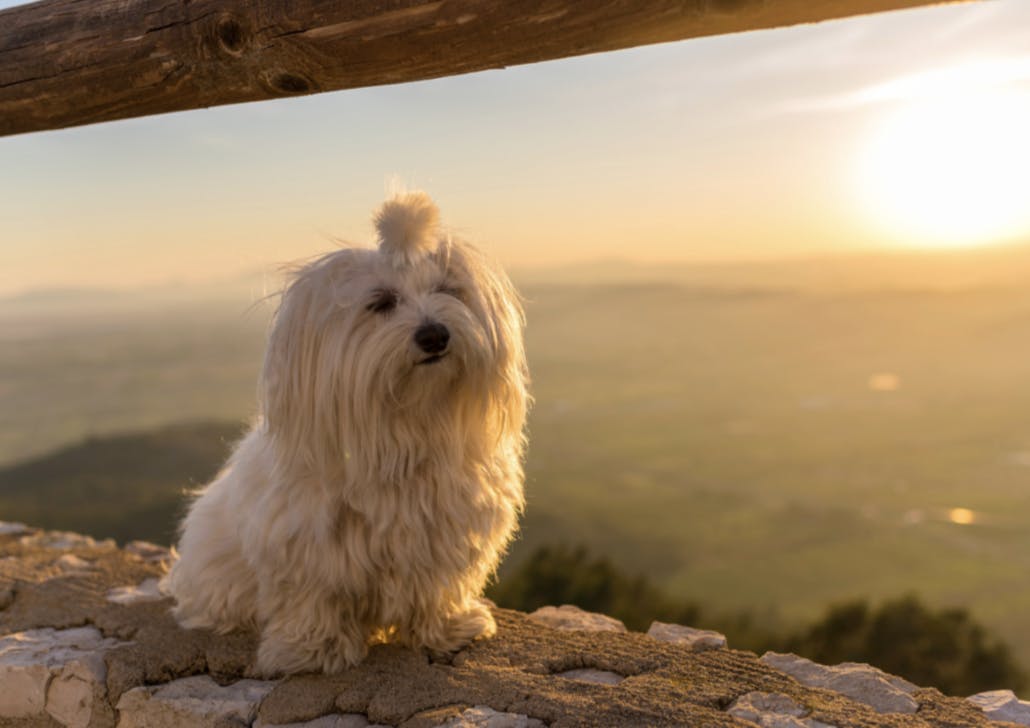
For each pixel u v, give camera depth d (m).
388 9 0.81
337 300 0.94
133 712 1.00
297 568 0.99
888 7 0.70
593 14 0.75
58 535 1.57
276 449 0.97
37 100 1.00
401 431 0.96
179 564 1.15
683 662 1.04
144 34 0.92
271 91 0.91
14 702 1.06
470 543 1.02
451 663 1.05
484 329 0.97
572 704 0.94
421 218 0.95
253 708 0.97
